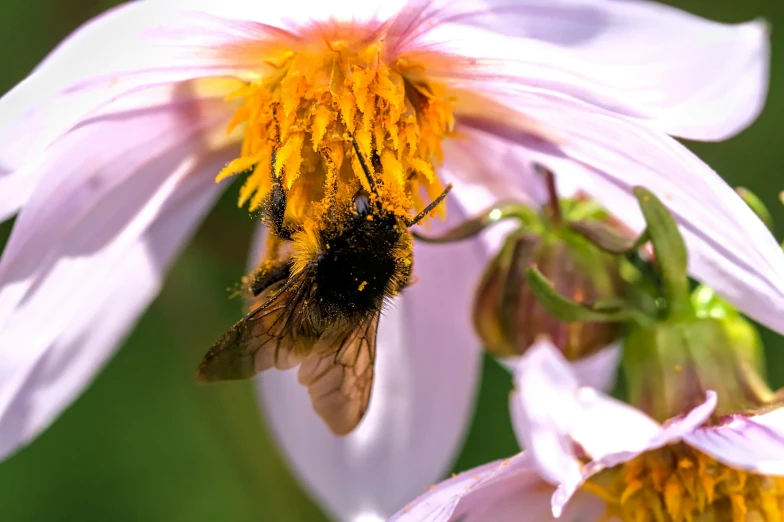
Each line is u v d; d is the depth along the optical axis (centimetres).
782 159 29
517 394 19
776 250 19
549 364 19
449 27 20
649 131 20
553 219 22
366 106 20
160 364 27
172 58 20
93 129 20
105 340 22
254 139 21
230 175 21
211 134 21
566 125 21
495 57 20
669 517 20
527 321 22
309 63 20
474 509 21
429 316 24
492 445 28
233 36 20
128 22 19
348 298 21
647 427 20
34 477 27
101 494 27
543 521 21
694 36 20
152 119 21
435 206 21
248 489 26
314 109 20
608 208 21
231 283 26
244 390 26
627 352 21
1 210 20
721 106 20
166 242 22
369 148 20
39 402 22
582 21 20
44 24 26
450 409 24
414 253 23
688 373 21
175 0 19
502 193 22
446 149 22
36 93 19
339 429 21
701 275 21
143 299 22
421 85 21
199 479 27
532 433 19
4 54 26
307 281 21
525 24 20
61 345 22
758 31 20
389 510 24
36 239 21
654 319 21
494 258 22
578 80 20
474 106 21
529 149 21
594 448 19
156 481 27
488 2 19
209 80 21
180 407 27
